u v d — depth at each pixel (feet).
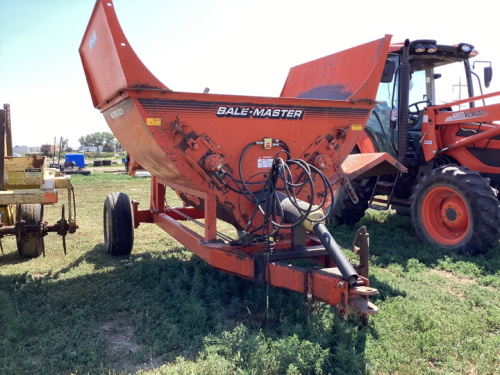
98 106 15.61
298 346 9.52
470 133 20.51
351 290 9.77
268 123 13.51
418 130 22.66
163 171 14.64
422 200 19.74
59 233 16.30
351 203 23.21
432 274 15.58
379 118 22.88
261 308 12.32
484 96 18.54
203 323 11.21
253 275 11.91
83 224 27.07
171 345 10.14
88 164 133.69
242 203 13.47
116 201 18.65
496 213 17.04
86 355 9.77
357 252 11.13
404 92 21.03
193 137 12.37
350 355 9.32
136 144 14.02
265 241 13.32
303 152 14.44
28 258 18.38
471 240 17.52
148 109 11.76
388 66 16.69
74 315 11.93
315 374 8.99
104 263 17.62
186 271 15.31
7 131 17.25
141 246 20.81
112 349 10.11
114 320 11.92
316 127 14.48
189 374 8.85
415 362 9.46
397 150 22.06
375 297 13.23
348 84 17.97
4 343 9.89
